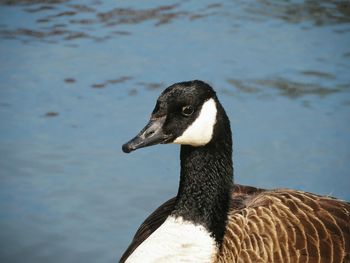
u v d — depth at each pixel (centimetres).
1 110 1516
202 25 1848
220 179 980
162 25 1845
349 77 1627
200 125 952
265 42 1769
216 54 1706
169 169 1367
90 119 1491
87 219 1239
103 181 1326
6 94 1567
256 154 1399
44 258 1149
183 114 941
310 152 1401
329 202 1010
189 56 1695
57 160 1380
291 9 1945
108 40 1767
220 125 968
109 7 1948
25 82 1608
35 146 1415
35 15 1891
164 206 1075
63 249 1173
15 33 1797
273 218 962
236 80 1608
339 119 1496
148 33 1805
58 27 1828
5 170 1349
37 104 1535
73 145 1417
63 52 1719
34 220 1235
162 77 1608
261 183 1315
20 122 1484
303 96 1566
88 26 1836
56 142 1426
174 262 951
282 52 1727
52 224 1226
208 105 953
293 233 955
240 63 1670
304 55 1714
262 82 1606
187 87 942
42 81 1612
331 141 1434
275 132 1459
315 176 1337
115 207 1266
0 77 1622
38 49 1731
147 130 941
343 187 1309
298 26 1853
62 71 1645
